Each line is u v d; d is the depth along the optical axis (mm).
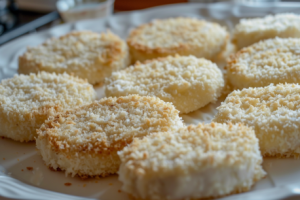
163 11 293
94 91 217
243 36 242
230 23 275
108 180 169
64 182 170
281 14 257
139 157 150
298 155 168
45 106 194
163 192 146
